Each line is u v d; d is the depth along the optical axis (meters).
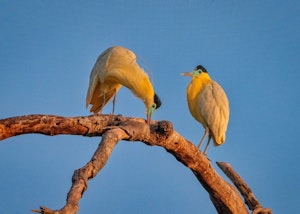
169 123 11.66
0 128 10.48
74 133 11.27
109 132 10.61
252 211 13.89
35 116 10.79
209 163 12.75
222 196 13.27
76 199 8.30
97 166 9.41
